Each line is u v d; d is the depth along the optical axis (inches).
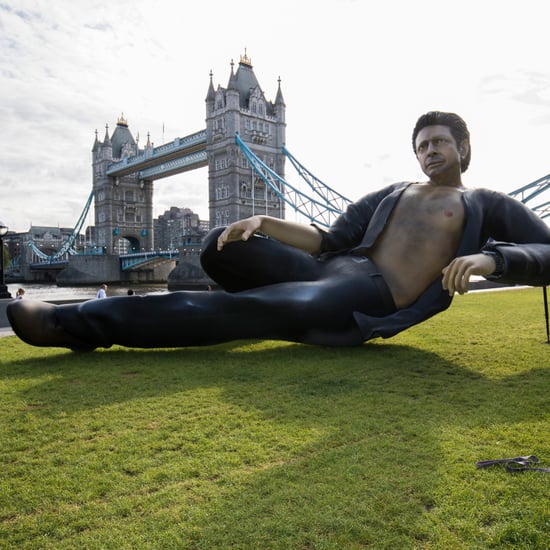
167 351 302.7
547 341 325.1
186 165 4138.8
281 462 141.9
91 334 278.2
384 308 283.3
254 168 3240.7
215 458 144.5
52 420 179.2
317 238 306.7
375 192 320.8
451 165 284.0
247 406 191.5
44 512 117.7
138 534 108.3
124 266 4158.5
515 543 103.2
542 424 167.2
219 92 3592.5
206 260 301.0
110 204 4911.4
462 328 390.9
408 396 204.1
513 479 127.5
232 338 273.9
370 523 110.6
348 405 191.2
